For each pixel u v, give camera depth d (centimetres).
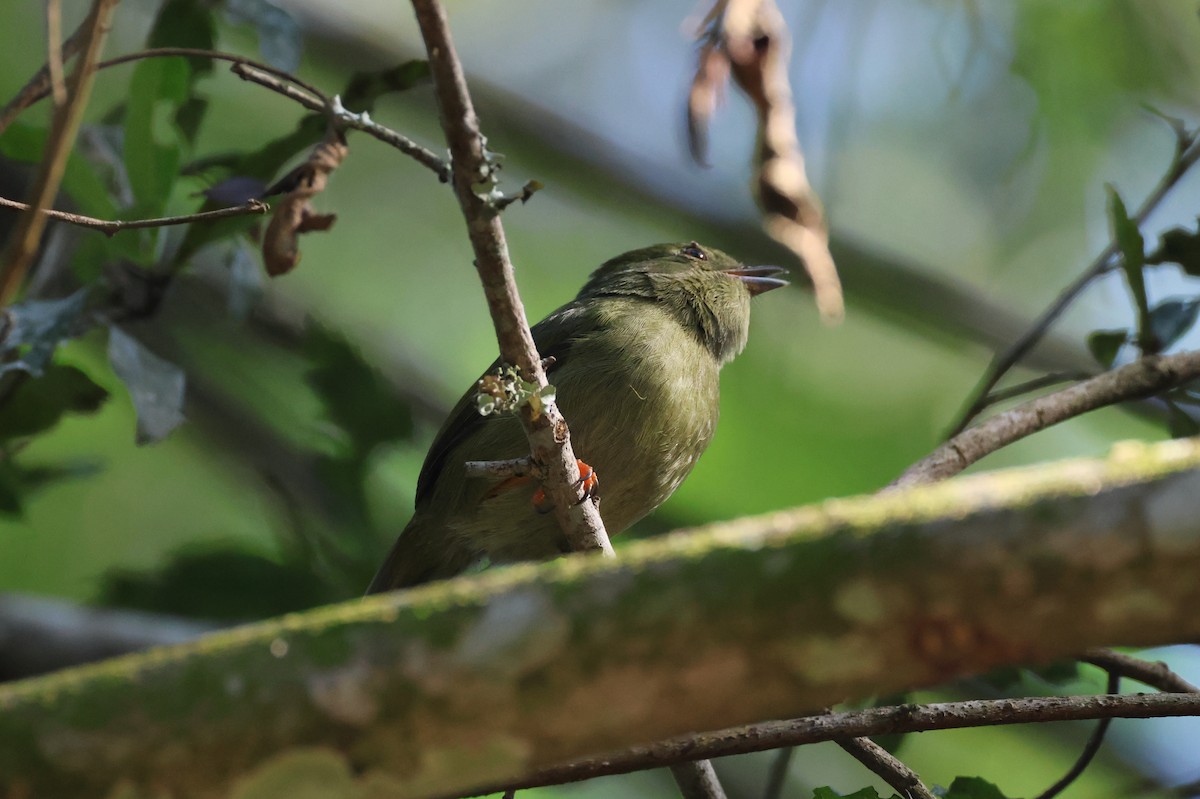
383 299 1560
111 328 899
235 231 920
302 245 1553
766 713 386
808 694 379
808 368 1537
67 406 954
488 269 593
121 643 1066
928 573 360
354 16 1567
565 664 381
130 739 381
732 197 1584
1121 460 362
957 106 1488
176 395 900
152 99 905
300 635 392
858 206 1548
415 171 1606
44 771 378
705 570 377
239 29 1278
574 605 383
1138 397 877
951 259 1555
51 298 1004
